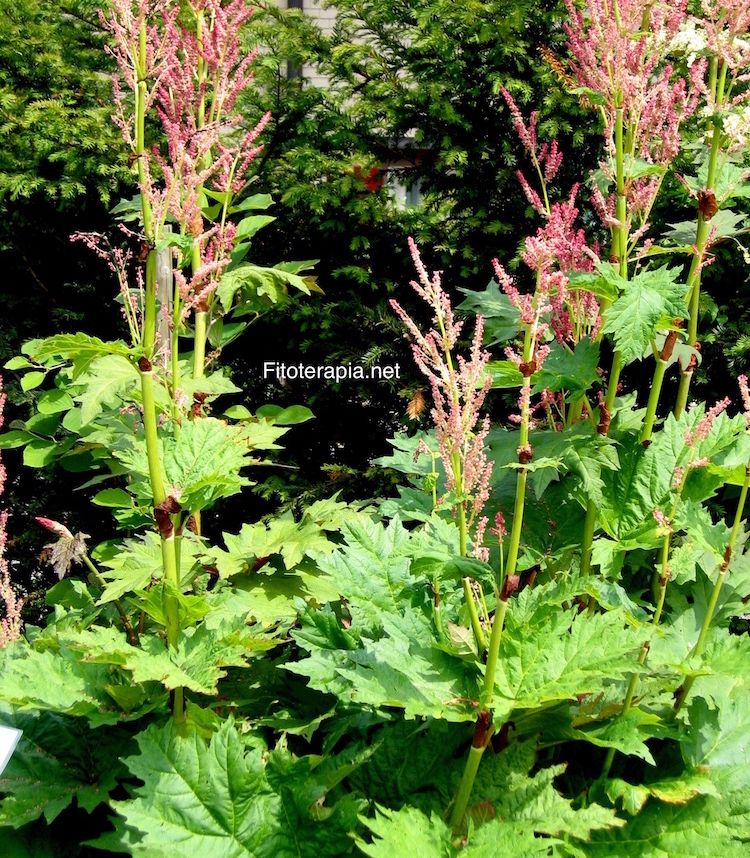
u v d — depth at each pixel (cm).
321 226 389
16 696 171
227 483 175
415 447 251
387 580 205
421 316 395
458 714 155
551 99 348
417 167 398
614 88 199
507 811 162
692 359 215
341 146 407
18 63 413
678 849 168
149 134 396
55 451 287
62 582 269
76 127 390
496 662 154
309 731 189
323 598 215
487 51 369
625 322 178
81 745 188
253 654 193
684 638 203
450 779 176
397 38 405
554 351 196
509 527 222
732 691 203
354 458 414
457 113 371
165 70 177
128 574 203
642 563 222
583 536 213
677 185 329
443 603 193
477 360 156
